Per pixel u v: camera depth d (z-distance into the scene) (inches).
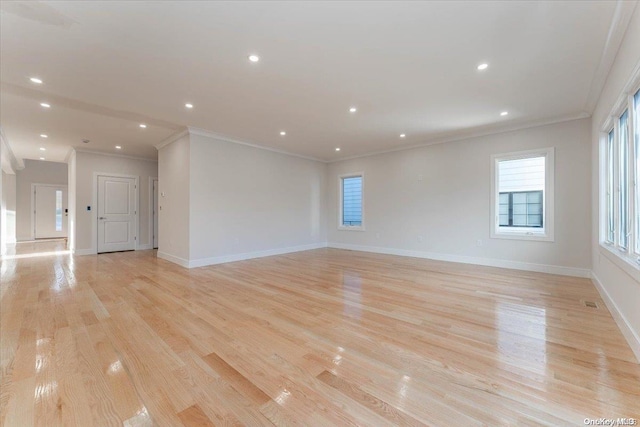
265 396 61.5
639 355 75.2
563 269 171.9
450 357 77.7
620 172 109.5
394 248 255.1
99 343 85.7
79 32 89.7
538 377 68.1
